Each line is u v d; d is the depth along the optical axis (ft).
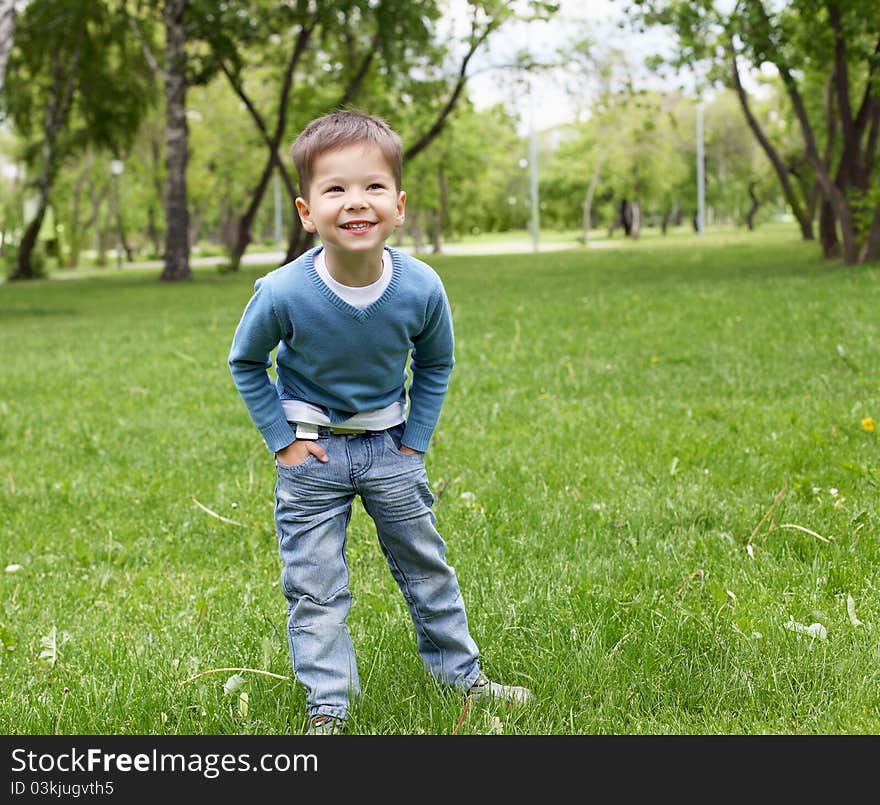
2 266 140.36
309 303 8.09
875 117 64.28
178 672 9.96
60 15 99.50
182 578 13.17
